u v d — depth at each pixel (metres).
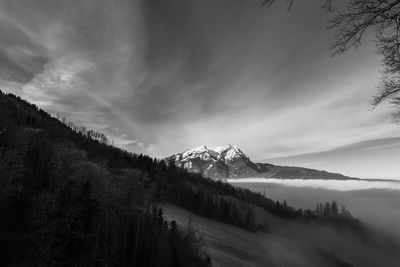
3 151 38.78
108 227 41.53
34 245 27.38
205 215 125.56
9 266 23.59
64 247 29.88
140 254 43.75
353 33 4.17
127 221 46.94
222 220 128.25
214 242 88.50
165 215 99.94
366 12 3.93
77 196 35.84
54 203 32.97
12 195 35.09
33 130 79.81
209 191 174.62
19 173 37.09
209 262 60.50
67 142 86.50
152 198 81.06
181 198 131.38
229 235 106.12
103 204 46.06
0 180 33.34
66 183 38.50
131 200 62.53
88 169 52.41
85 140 133.75
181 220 101.56
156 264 43.97
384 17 3.88
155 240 49.69
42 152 59.94
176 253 46.81
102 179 52.12
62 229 30.95
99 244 37.22
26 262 24.92
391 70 4.28
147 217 60.16
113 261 36.56
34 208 33.41
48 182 48.94
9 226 29.52
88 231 34.53
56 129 119.69
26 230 29.62
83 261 30.98
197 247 65.38
